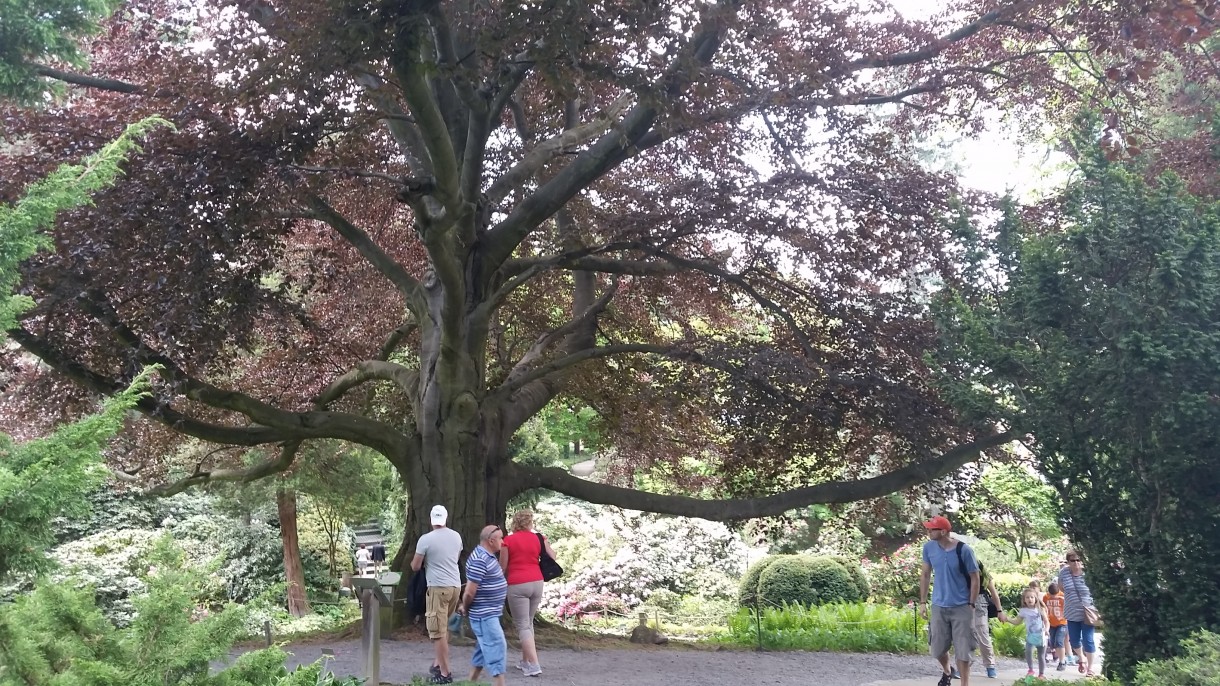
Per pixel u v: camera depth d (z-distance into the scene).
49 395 12.15
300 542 23.88
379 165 13.02
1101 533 7.64
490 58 10.21
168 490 14.27
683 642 13.91
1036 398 7.87
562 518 23.64
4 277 3.99
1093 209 7.76
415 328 15.52
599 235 14.94
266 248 11.43
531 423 25.64
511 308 16.61
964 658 8.84
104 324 10.68
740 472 14.69
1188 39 9.52
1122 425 7.38
